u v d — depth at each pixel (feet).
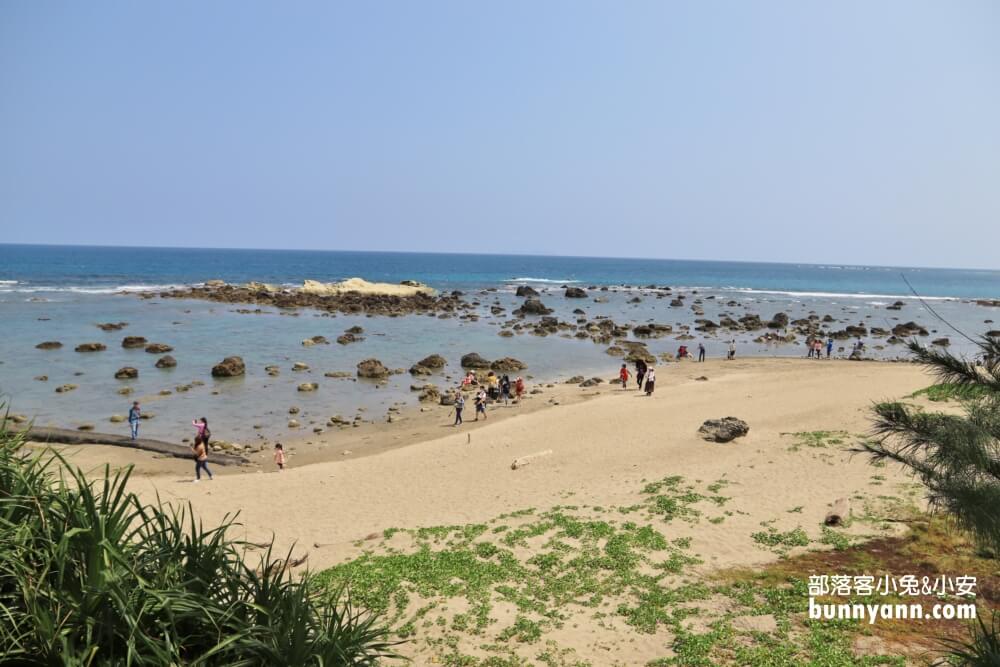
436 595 39.58
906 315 287.07
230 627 17.84
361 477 71.26
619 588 40.50
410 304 278.05
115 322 203.41
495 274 598.34
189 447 86.28
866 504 53.01
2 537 16.38
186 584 17.84
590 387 129.59
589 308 296.10
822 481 59.36
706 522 51.01
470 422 103.40
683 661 32.42
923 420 24.84
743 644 33.91
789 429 79.46
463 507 59.21
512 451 79.61
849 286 531.91
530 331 213.66
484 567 43.42
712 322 234.38
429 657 33.58
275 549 49.96
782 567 42.80
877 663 31.65
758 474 62.64
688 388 116.67
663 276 637.30
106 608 16.10
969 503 22.53
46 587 16.10
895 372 127.95
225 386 126.31
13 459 18.07
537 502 58.80
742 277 651.66
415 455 80.48
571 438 83.66
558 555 45.39
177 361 147.64
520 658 33.27
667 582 41.27
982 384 23.75
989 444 23.44
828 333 222.69
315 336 191.83
